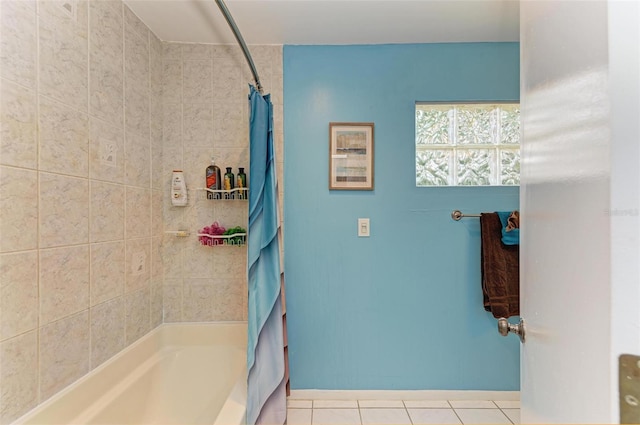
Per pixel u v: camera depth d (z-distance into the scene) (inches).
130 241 52.6
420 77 64.2
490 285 59.6
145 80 57.2
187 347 62.4
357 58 64.4
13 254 32.1
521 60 27.1
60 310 37.8
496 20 56.7
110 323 47.2
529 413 25.2
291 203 64.8
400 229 64.6
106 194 46.5
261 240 51.8
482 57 64.0
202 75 63.8
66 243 38.9
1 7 30.9
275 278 53.2
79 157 41.1
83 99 41.8
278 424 50.7
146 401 52.7
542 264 22.8
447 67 64.1
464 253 64.4
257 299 49.8
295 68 64.4
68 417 38.4
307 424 56.9
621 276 14.1
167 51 63.3
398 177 64.6
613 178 14.5
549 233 21.6
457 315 64.5
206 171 62.1
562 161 19.7
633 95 13.7
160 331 61.2
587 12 16.8
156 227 61.1
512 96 64.1
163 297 63.5
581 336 17.4
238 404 44.2
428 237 64.6
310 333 64.9
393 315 64.7
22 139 33.0
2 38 31.0
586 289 16.8
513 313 58.6
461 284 64.4
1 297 30.9
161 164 62.8
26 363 33.4
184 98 63.7
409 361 64.6
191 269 64.1
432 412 60.4
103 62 45.9
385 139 64.5
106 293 46.4
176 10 53.2
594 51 16.1
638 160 13.5
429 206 64.6
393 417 58.9
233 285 64.2
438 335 64.6
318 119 64.5
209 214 64.3
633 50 13.8
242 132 64.1
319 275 64.8
